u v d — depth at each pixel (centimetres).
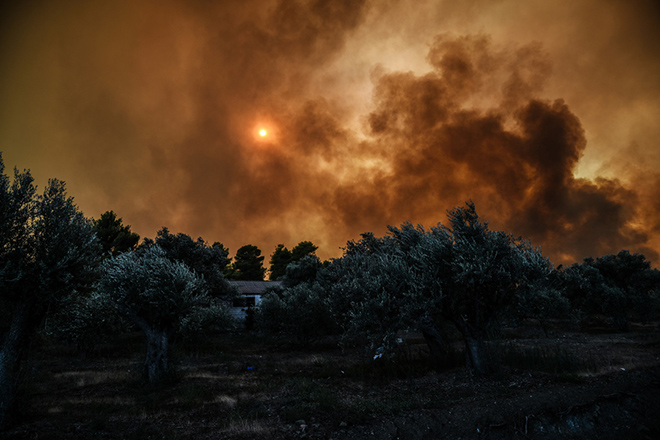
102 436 827
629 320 3744
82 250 1038
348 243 2084
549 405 987
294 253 7688
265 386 1333
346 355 2195
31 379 1307
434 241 1378
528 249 1386
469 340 1369
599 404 984
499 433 871
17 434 796
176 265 1611
